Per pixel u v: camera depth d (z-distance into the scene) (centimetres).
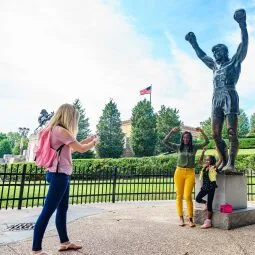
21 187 852
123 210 847
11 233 523
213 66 759
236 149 690
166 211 838
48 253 396
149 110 4897
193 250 437
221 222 602
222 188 640
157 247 446
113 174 1110
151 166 2544
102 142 4775
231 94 695
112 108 4953
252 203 1073
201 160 686
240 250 441
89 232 539
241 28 689
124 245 452
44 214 363
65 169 373
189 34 811
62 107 395
